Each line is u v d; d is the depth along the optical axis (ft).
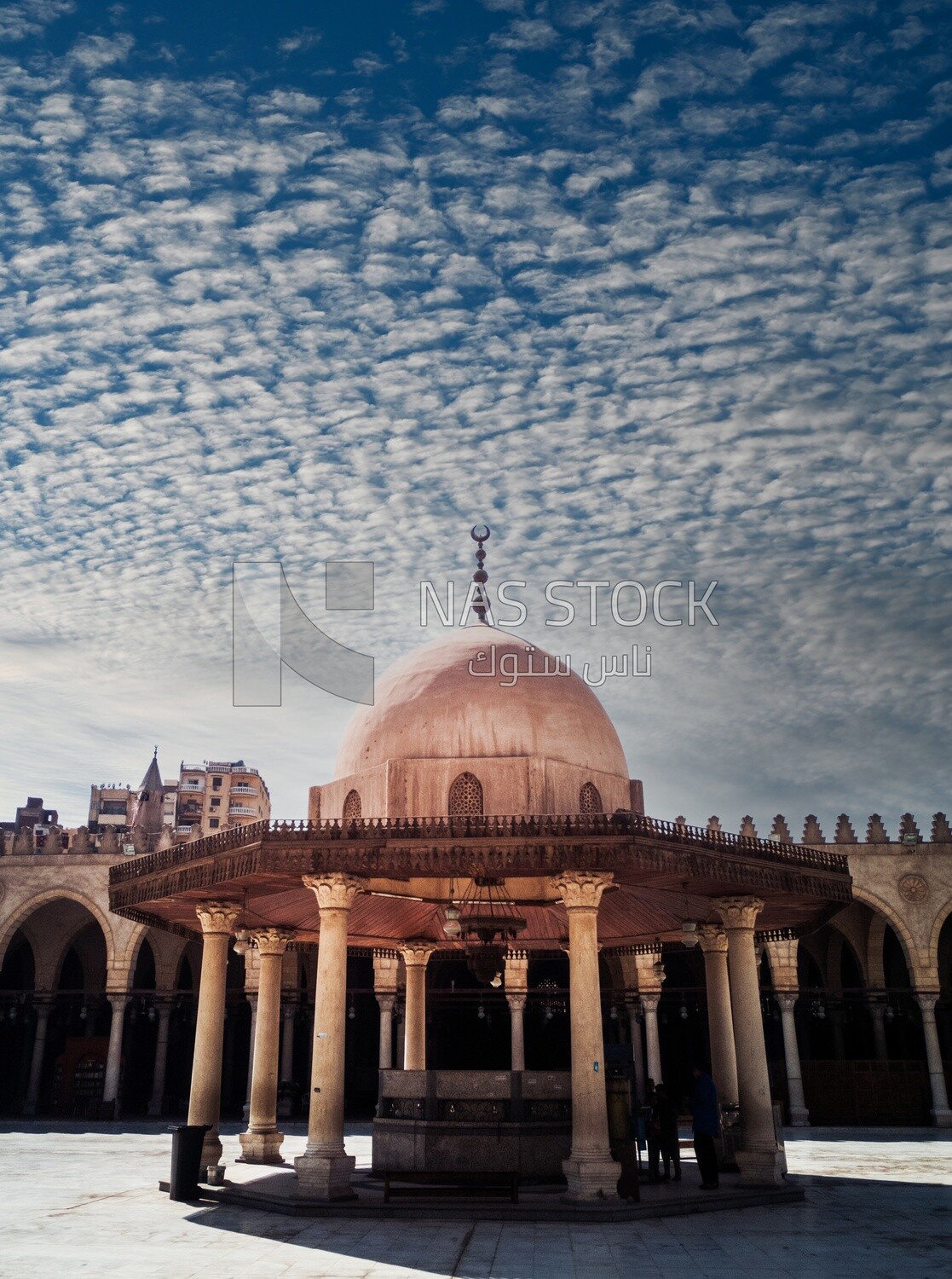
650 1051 125.49
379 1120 59.06
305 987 154.71
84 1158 84.53
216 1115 60.34
